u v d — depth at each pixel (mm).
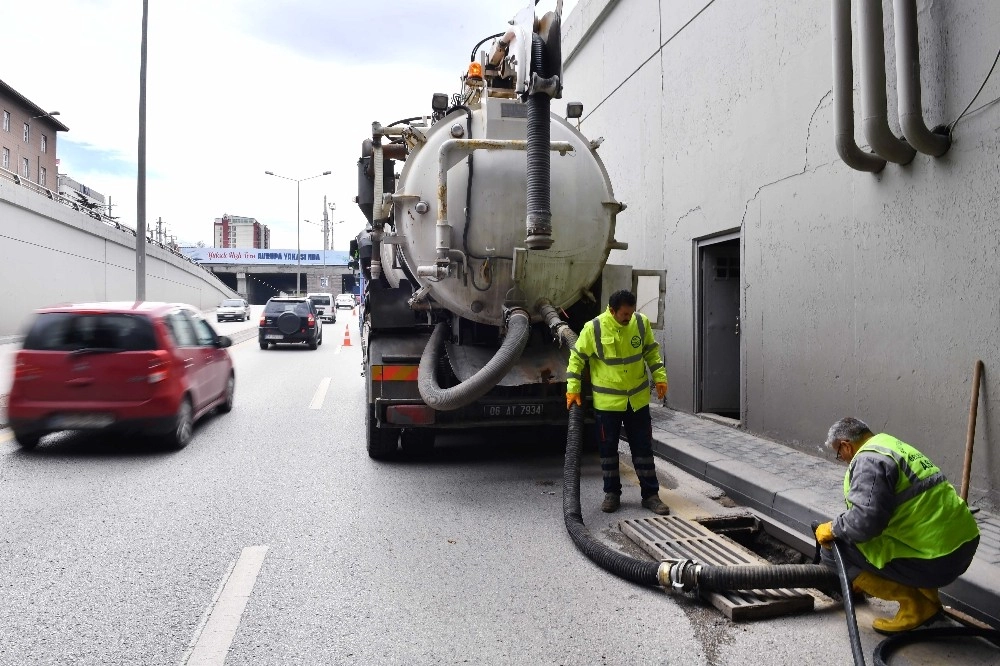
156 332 7324
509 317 6250
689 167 8891
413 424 6562
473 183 6305
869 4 5207
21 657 3209
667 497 5918
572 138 6746
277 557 4496
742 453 6730
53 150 60625
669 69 9391
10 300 24812
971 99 4848
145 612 3684
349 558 4496
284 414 10273
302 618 3633
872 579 3502
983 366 4773
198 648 3307
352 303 63281
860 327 5953
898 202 5512
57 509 5477
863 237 5891
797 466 6188
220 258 80500
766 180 7238
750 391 7668
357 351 22594
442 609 3762
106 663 3166
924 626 3449
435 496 5969
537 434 8484
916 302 5348
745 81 7590
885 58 5586
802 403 6754
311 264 82250
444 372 6914
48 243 27938
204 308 57375
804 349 6699
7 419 7062
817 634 3537
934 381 5195
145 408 7148
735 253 8891
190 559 4445
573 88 13594
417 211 6395
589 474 6770
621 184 11148
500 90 6672
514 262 6301
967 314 4910
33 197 26297
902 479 3312
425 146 6531
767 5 7164
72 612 3678
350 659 3223
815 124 6465
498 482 6438
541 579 4191
